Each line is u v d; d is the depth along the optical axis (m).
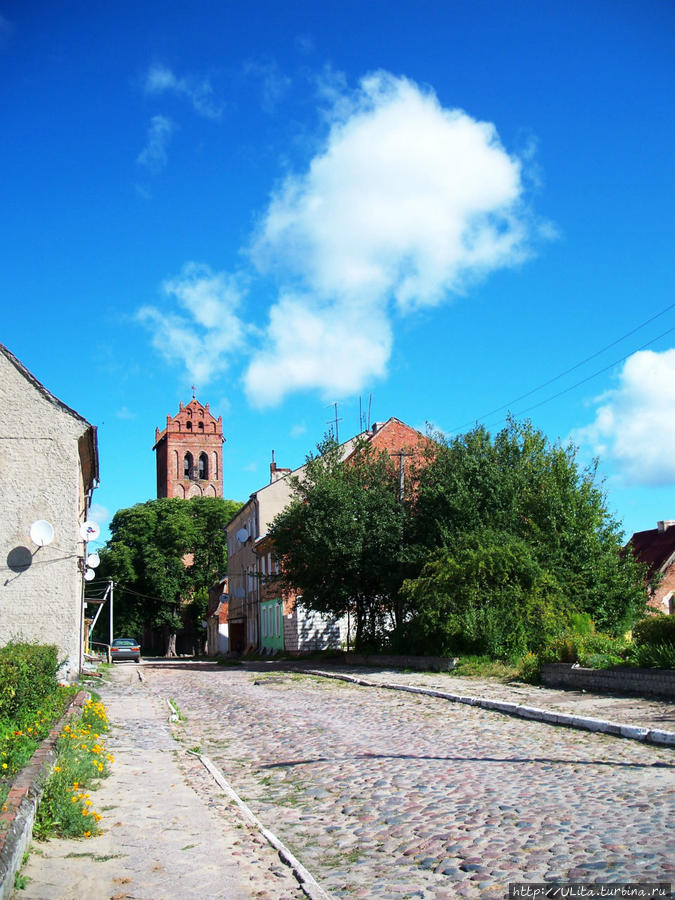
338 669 29.59
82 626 28.30
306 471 34.12
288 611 44.69
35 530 22.16
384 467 33.59
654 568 38.75
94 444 26.36
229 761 11.77
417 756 11.01
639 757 10.02
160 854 6.62
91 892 5.57
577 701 15.43
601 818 7.10
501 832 6.89
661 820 6.87
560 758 10.27
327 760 11.15
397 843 6.89
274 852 6.73
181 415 111.56
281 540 34.03
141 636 85.00
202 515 80.06
